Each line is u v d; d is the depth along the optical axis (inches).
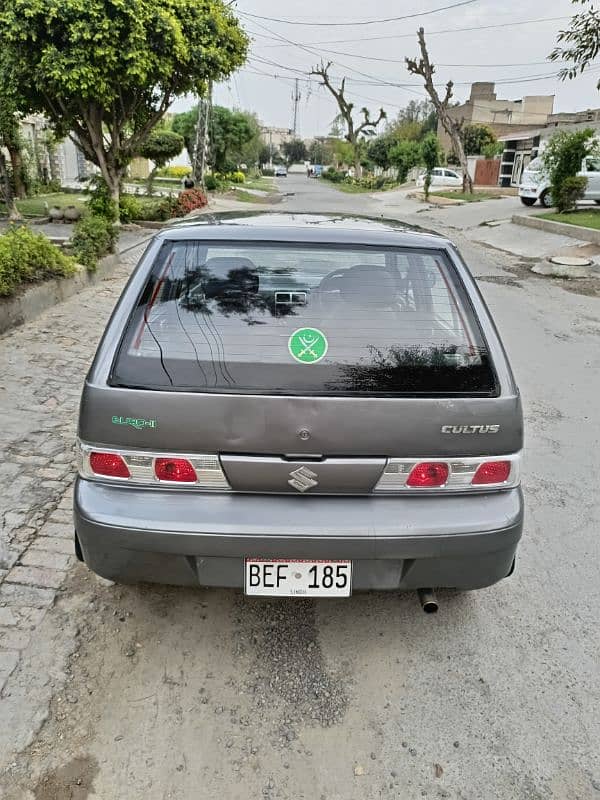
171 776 81.7
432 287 103.8
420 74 1258.6
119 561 90.0
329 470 87.4
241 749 86.1
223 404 85.7
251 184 1895.9
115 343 92.0
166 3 530.3
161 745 85.9
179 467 87.4
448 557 90.2
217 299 98.3
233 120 1718.8
